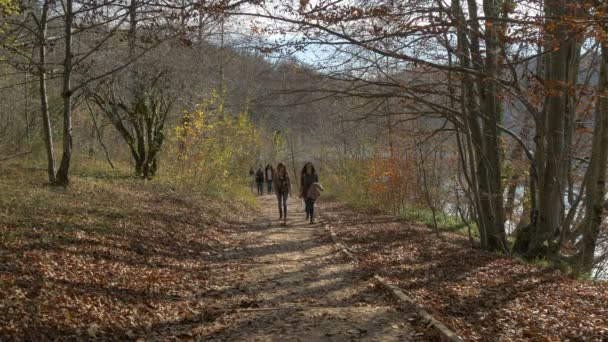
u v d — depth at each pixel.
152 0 10.97
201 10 8.86
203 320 6.43
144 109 21.03
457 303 7.72
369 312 6.48
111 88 19.72
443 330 5.52
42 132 21.59
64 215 10.50
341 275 9.33
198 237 12.30
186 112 20.27
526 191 20.27
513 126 19.12
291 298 7.72
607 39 8.01
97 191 14.66
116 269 7.93
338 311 6.54
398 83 11.55
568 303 8.18
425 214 22.75
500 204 14.12
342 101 13.23
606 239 17.70
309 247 12.51
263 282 8.76
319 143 38.88
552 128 12.83
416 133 16.33
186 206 16.11
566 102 13.08
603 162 12.20
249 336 5.62
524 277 10.09
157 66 18.67
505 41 9.05
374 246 13.40
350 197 28.88
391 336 5.57
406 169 22.44
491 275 10.16
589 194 12.75
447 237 16.50
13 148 18.94
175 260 9.68
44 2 13.05
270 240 13.56
